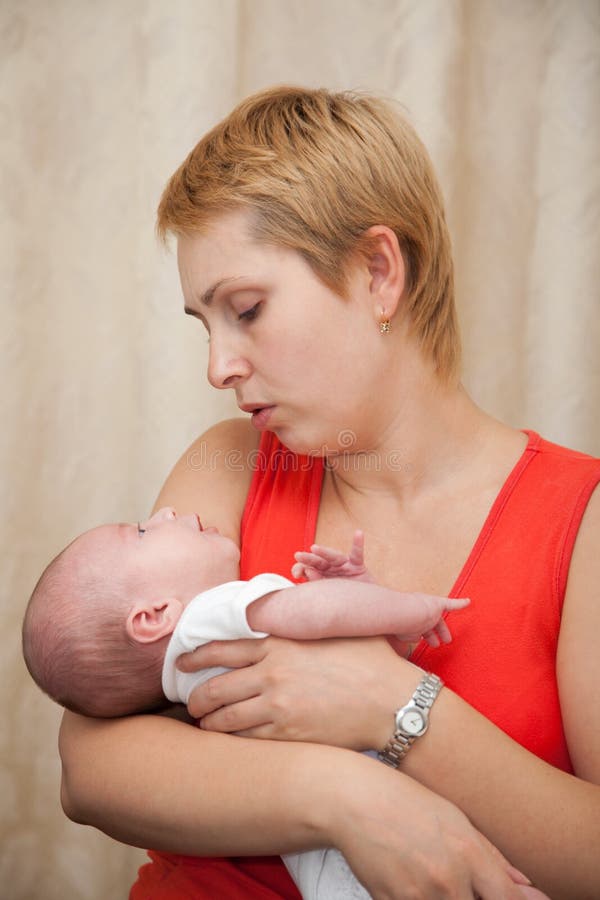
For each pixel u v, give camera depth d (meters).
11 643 2.14
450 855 0.94
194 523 1.28
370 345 1.18
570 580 1.13
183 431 2.10
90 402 2.16
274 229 1.12
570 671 1.08
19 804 2.17
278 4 2.08
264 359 1.16
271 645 1.09
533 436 1.26
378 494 1.28
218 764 1.03
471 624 1.15
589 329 2.14
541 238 2.15
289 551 1.29
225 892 1.17
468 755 1.01
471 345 2.15
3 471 2.12
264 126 1.18
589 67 2.09
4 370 2.10
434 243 1.23
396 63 2.08
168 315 2.08
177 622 1.18
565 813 1.00
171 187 1.21
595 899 0.99
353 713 1.04
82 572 1.22
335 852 1.05
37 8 2.07
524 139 2.12
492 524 1.19
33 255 2.11
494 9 2.10
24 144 2.08
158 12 2.03
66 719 1.23
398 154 1.21
